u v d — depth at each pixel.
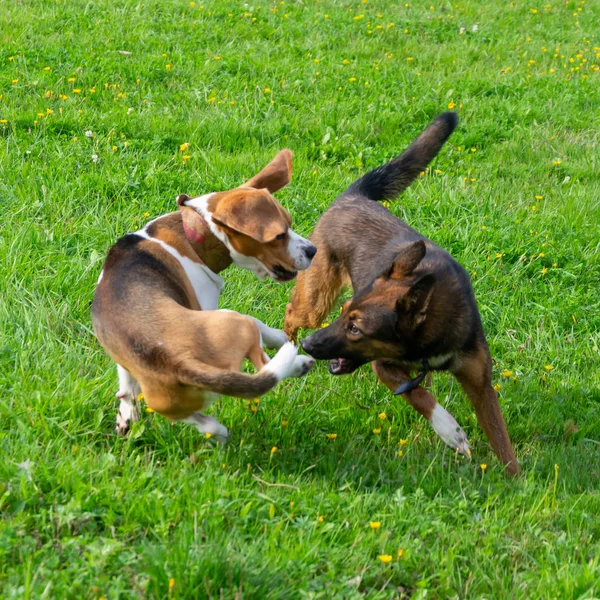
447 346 5.61
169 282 5.09
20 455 4.78
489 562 4.53
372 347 5.63
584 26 16.97
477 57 14.22
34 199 7.95
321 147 10.01
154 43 12.59
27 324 6.14
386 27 14.86
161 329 4.61
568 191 9.59
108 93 10.59
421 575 4.39
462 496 5.12
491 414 5.75
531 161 10.39
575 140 11.06
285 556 4.24
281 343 5.48
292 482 5.04
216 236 5.33
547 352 7.01
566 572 4.30
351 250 6.71
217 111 10.46
